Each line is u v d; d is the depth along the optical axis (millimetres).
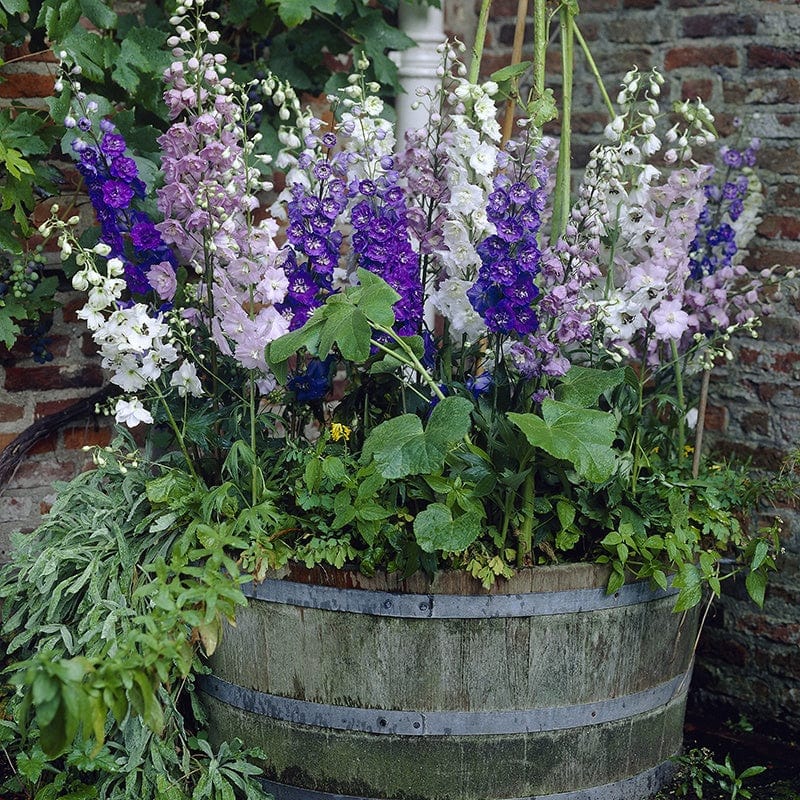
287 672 2266
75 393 2947
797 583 2861
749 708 2977
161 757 2305
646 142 2396
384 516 2139
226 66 2939
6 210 2656
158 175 2736
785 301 2844
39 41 2732
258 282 2258
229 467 2273
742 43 2881
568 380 2260
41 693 1609
